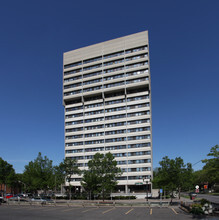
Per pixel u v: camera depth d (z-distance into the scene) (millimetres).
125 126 96188
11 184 79250
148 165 88688
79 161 100312
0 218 27141
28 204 51031
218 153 32250
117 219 25734
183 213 31359
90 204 46594
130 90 99938
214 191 108250
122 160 92750
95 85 103750
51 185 68000
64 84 110562
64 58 113562
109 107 101125
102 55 105562
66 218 26828
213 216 27969
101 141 98812
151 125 102125
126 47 101625
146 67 96312
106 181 60281
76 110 107438
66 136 106375
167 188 48094
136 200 64062
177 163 49625
